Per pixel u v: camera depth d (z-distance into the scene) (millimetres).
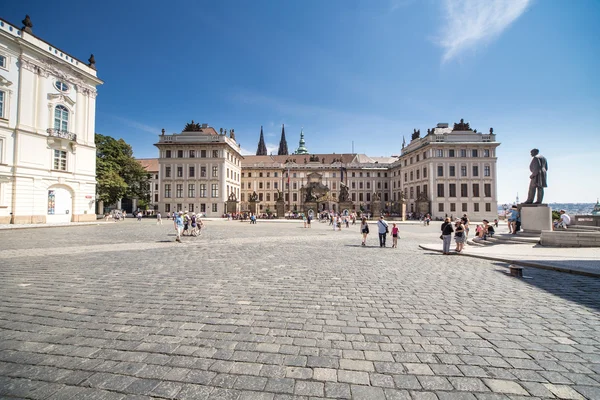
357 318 5430
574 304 6273
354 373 3633
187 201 64688
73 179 36938
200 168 64875
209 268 9914
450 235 13828
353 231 29844
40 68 33500
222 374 3592
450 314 5656
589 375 3609
